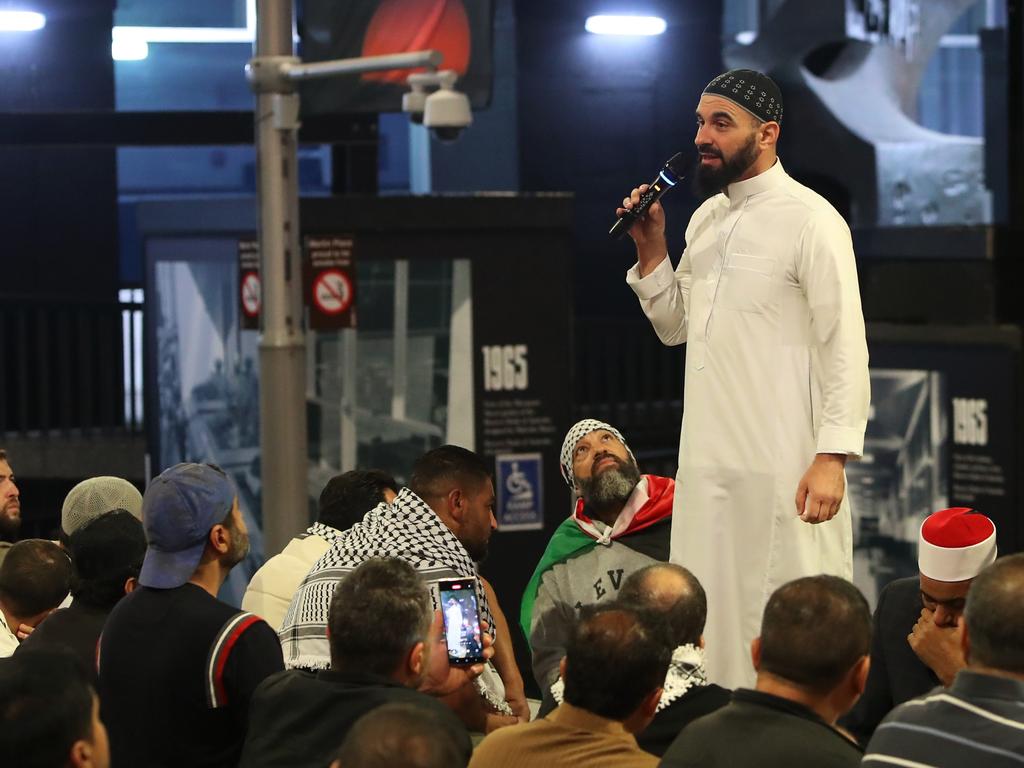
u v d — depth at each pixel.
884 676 6.01
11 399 17.47
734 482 5.62
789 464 5.55
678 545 5.78
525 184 18.52
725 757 4.20
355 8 11.82
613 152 18.84
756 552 5.61
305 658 5.68
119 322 17.36
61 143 13.13
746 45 19.50
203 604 5.20
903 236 14.84
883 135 18.97
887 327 14.36
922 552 5.59
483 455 13.01
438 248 12.75
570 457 7.57
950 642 5.59
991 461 13.75
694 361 5.73
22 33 17.66
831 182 19.69
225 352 12.82
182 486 5.26
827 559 5.66
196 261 12.79
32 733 3.63
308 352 12.68
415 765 3.37
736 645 5.66
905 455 14.29
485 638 5.68
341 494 7.02
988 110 19.31
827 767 4.14
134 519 6.12
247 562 12.94
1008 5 15.23
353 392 12.81
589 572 7.43
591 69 18.69
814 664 4.25
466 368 12.92
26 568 6.64
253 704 4.80
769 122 5.60
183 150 23.20
